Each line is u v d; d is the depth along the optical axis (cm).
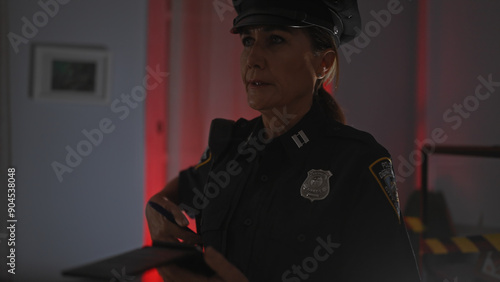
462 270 181
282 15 63
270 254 64
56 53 281
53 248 285
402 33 269
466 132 231
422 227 208
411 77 269
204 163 83
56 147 285
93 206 287
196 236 74
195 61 284
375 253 61
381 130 270
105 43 285
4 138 274
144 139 286
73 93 283
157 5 284
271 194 68
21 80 281
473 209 217
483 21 218
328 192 64
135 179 287
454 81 239
